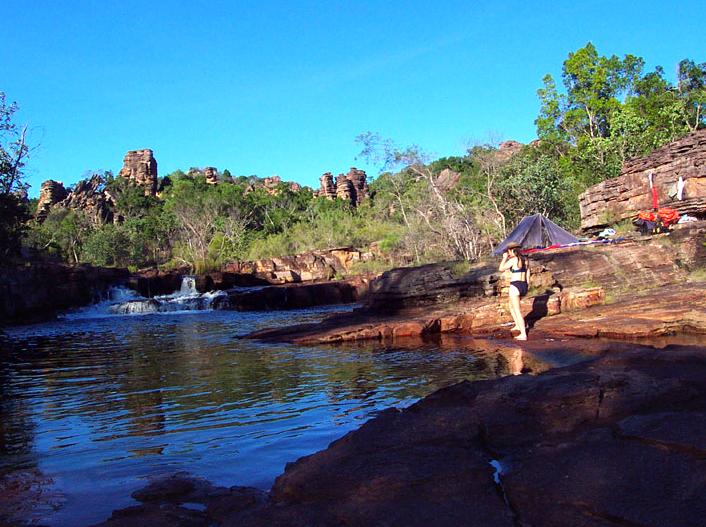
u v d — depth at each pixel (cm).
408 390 653
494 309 1236
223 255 5409
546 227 1927
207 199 6488
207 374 848
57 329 2047
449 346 1012
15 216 1789
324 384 718
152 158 9400
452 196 4400
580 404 412
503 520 260
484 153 3941
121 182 8662
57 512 331
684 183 1795
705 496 259
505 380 497
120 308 2962
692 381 450
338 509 283
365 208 7306
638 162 2062
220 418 561
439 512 270
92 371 945
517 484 295
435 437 376
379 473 318
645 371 499
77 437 514
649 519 245
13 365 1062
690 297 1074
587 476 292
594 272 1311
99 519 319
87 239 5647
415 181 5128
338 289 3569
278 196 8025
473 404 440
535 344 943
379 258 4722
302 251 5412
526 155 4219
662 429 341
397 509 276
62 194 8138
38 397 724
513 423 388
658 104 4050
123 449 466
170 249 6134
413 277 1487
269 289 3281
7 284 2544
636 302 1124
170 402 654
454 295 1422
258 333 1416
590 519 254
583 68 4516
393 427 400
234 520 280
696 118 3869
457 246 3634
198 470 402
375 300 1526
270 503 307
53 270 2966
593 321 1032
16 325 2380
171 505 322
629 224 1970
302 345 1174
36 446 487
